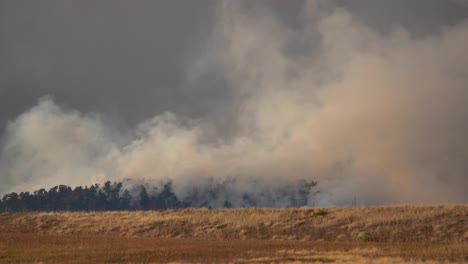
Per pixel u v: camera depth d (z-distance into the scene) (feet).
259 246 337.52
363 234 396.37
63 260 281.95
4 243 364.58
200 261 266.57
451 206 456.45
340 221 437.58
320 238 402.52
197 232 435.12
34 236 415.85
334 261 253.03
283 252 297.12
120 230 448.65
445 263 238.27
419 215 432.25
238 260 266.16
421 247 317.01
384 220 427.74
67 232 447.42
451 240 375.04
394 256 268.62
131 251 312.50
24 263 272.92
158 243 363.76
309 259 262.67
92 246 343.46
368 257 265.54
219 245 347.15
